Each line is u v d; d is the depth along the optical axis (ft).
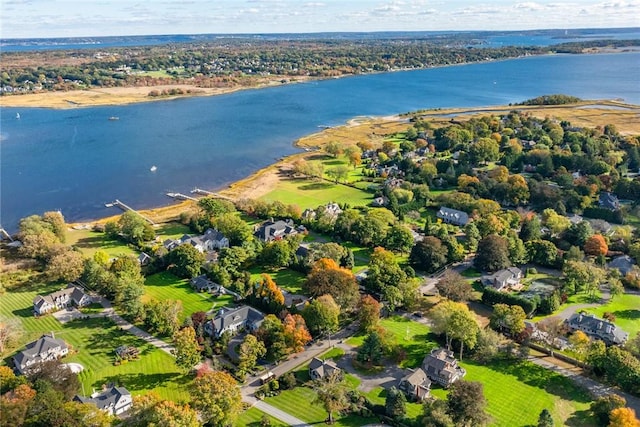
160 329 533.14
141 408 388.78
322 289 565.12
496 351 500.74
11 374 426.92
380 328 517.14
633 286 631.97
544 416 401.70
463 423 393.70
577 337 495.82
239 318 545.44
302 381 469.57
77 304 592.60
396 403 419.95
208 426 405.80
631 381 449.89
